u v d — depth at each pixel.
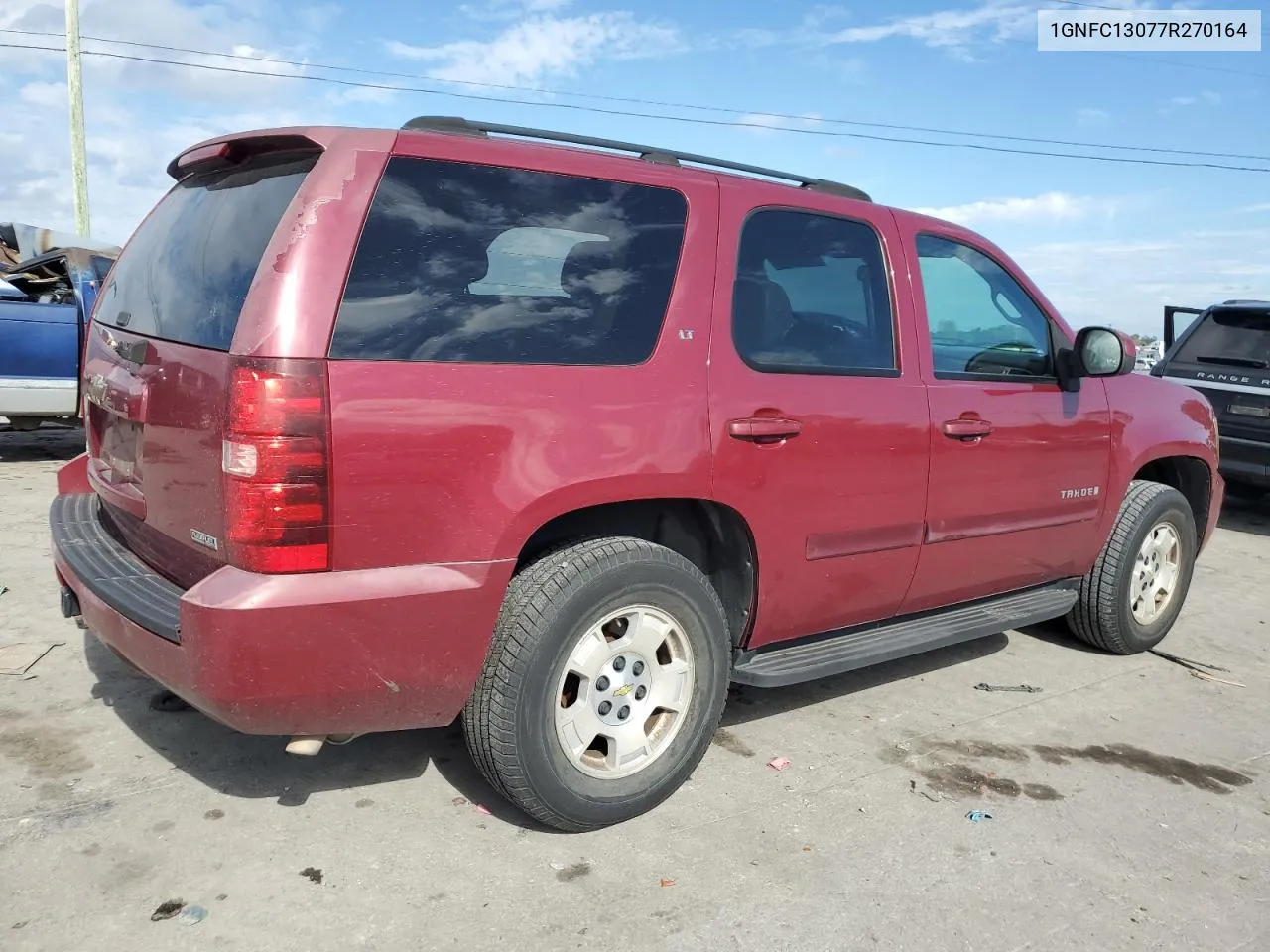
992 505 3.93
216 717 2.45
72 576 2.95
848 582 3.51
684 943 2.46
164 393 2.66
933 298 3.80
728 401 3.05
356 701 2.52
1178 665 4.83
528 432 2.64
